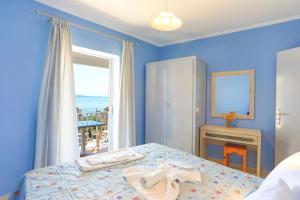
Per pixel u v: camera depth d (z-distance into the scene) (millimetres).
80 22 2660
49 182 1241
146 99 3637
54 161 2176
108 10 2520
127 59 3191
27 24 2137
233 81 3146
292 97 2451
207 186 1223
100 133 3777
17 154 2098
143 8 2455
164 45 3998
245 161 2725
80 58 3117
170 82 3277
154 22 1780
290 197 744
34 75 2207
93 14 2639
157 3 2312
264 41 2852
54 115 2195
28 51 2150
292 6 2336
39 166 2127
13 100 2055
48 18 2309
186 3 2291
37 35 2221
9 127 2033
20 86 2102
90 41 2787
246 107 3033
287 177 939
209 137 3016
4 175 2012
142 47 3666
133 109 3264
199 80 3160
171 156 1818
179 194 1123
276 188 793
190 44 3627
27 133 2168
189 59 3059
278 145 2615
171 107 3268
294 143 2430
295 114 2420
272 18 2686
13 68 2043
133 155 1748
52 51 2230
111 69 3307
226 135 2844
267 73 2836
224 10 2459
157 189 1161
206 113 3451
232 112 3115
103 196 1088
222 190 1173
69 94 2387
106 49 3018
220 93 3281
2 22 1954
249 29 2980
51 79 2240
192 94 3021
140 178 1265
